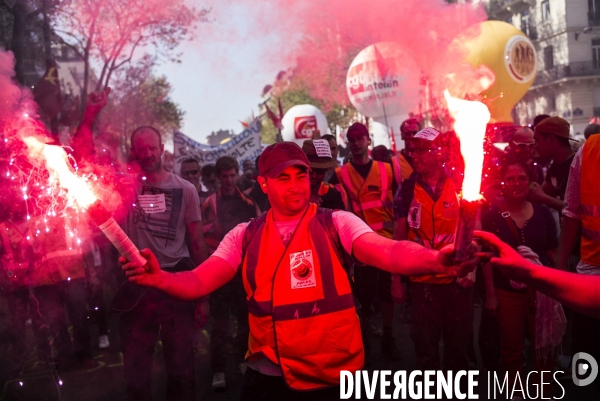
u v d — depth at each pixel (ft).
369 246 7.10
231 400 14.42
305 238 7.68
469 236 4.76
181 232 12.42
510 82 29.12
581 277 5.30
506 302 12.19
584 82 98.32
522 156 16.52
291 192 7.66
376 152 24.16
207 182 23.93
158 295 11.47
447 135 12.69
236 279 15.35
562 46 97.19
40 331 15.67
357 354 7.66
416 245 6.39
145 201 12.16
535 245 12.76
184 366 11.64
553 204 13.84
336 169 17.58
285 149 7.76
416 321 12.77
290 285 7.57
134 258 6.41
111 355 17.74
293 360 7.52
